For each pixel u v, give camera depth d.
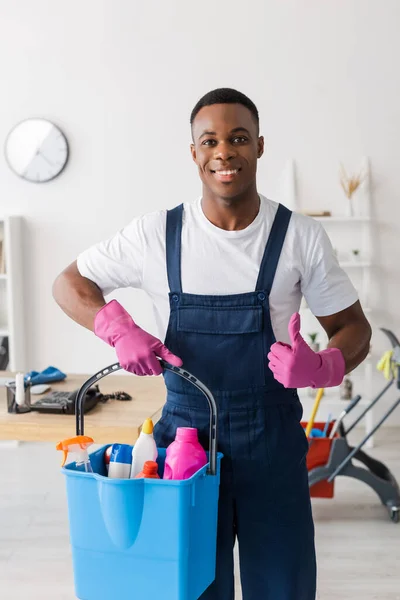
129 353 1.56
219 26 5.11
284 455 1.69
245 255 1.68
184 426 1.70
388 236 5.20
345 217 5.02
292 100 5.13
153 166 5.21
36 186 5.28
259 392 1.68
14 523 3.60
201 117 1.62
